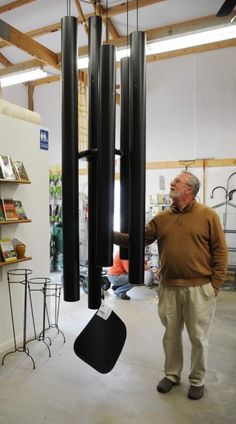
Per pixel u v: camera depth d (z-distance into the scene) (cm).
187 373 268
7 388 246
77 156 121
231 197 607
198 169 636
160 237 239
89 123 128
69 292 125
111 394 240
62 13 581
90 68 128
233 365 284
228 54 603
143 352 308
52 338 335
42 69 535
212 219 227
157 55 656
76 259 125
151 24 585
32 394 239
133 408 224
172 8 544
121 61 138
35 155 344
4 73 559
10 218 294
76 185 122
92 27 128
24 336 297
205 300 229
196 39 394
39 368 275
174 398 235
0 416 214
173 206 236
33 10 582
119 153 130
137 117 119
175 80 651
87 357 179
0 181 287
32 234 340
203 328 231
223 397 236
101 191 118
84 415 216
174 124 657
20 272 324
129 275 127
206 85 625
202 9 538
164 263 237
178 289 233
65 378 261
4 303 308
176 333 242
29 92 814
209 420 212
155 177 675
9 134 311
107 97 114
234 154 609
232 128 608
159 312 247
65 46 118
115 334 181
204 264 229
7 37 438
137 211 123
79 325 372
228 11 260
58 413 218
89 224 134
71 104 118
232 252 603
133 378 262
